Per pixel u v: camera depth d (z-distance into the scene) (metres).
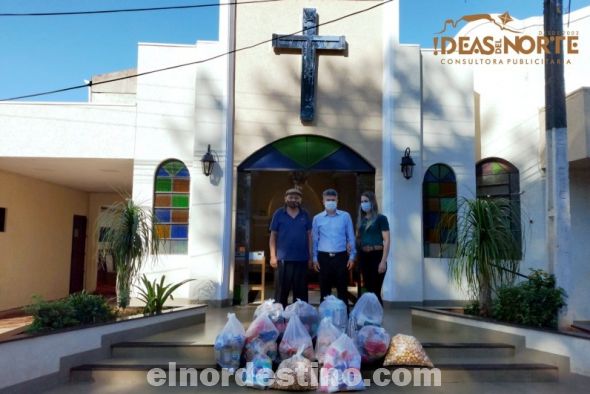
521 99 8.29
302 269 5.02
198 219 7.52
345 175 12.08
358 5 8.27
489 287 5.52
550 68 5.59
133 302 7.37
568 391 4.15
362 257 5.51
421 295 7.56
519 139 8.27
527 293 5.12
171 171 7.90
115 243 5.75
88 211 12.72
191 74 8.01
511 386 4.27
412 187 7.78
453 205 7.99
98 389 4.05
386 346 4.29
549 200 5.57
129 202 6.02
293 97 8.05
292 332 4.20
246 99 8.01
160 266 7.57
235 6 8.16
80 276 12.37
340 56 8.17
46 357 4.09
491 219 5.37
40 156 7.95
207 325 5.85
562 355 4.58
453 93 8.18
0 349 3.72
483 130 8.71
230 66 7.93
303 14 8.08
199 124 7.72
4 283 9.30
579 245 7.66
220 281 7.40
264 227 12.42
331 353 4.02
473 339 5.12
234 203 7.84
